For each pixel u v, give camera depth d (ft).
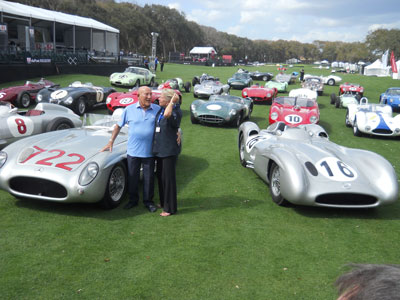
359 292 1.93
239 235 12.46
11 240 11.33
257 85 59.98
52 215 13.53
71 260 10.26
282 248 11.59
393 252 11.62
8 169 13.50
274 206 15.62
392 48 303.68
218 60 247.50
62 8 233.76
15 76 67.10
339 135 35.73
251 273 9.96
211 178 19.60
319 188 13.87
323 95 80.33
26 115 21.42
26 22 96.73
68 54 82.64
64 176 12.87
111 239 11.73
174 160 13.87
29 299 8.37
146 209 14.61
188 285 9.25
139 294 8.77
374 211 15.39
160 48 317.22
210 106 36.60
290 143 17.46
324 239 12.44
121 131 17.93
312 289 9.29
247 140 20.76
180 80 68.74
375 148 30.25
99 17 253.85
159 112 13.64
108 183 13.67
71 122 23.29
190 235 12.28
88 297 8.56
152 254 10.83
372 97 82.69
